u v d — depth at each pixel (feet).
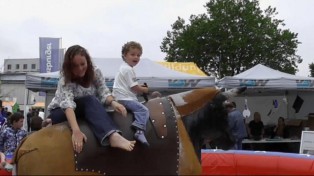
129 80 14.66
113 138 12.71
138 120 13.39
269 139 48.80
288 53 134.21
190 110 14.79
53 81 42.96
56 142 12.62
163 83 44.45
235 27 129.80
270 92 55.06
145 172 13.14
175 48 140.46
